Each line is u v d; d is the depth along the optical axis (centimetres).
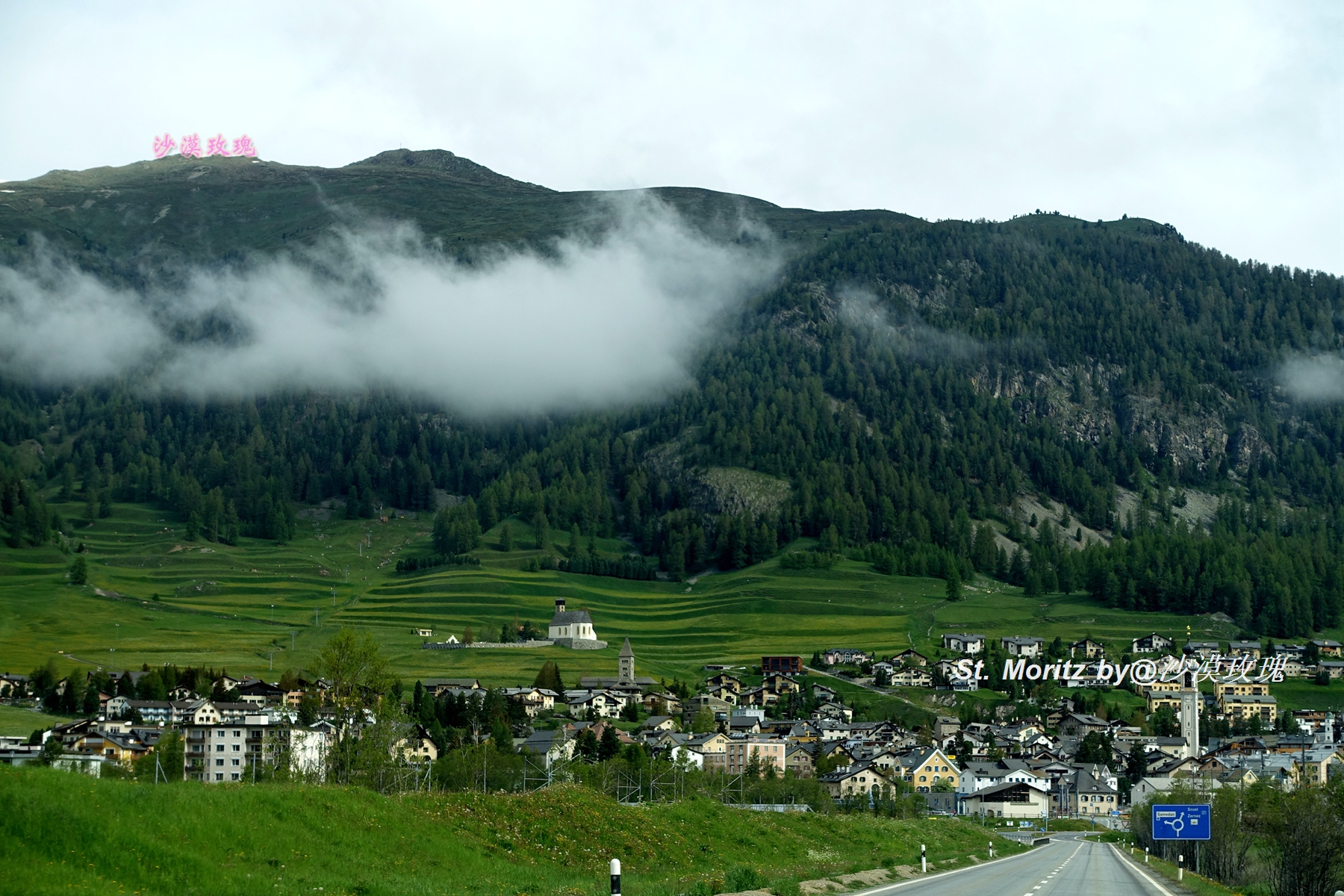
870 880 7644
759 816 10694
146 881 4425
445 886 5381
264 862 5075
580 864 6906
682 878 6869
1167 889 8006
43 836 4388
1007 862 11075
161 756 15175
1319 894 9975
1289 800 10394
